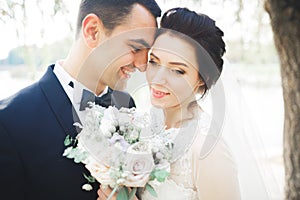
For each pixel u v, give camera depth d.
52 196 1.88
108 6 2.00
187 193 1.86
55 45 3.88
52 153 1.89
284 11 2.48
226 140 2.09
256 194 2.11
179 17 1.96
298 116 2.64
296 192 2.71
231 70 2.16
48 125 1.92
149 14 2.04
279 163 5.32
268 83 7.66
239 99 2.14
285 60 2.59
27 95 1.98
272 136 6.43
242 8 3.86
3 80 6.41
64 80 2.02
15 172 1.85
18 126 1.89
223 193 1.89
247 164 2.11
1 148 1.85
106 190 1.79
